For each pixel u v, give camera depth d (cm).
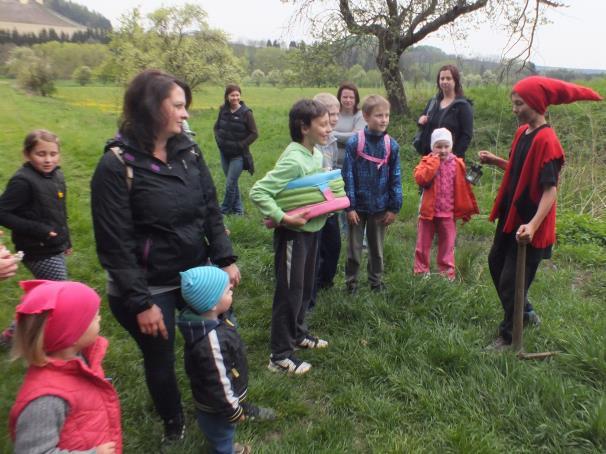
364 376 361
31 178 385
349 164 454
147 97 246
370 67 1641
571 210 762
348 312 436
